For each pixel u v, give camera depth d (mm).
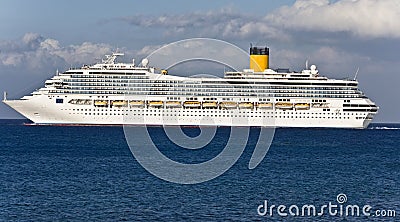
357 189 122312
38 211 96500
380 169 160500
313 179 137250
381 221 91875
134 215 94000
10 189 116938
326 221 91750
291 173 148375
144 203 103438
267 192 117000
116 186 122250
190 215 94375
